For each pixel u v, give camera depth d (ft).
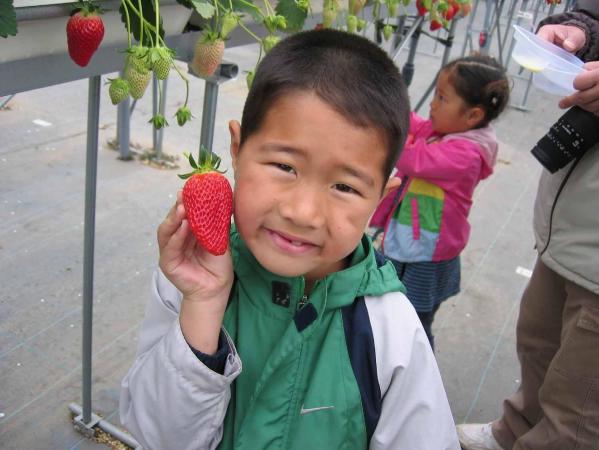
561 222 5.13
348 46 2.83
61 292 8.84
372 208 2.81
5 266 9.21
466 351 8.77
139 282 9.35
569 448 5.06
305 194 2.62
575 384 4.96
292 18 4.90
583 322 4.89
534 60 4.91
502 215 13.24
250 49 23.03
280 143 2.60
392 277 3.39
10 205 10.81
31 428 6.59
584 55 5.64
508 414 6.48
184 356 2.87
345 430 3.22
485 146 7.00
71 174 12.19
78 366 7.54
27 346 7.74
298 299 3.22
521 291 10.49
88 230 5.34
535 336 6.05
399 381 3.17
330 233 2.69
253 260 3.25
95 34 3.16
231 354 2.97
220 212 2.72
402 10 8.77
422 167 6.81
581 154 4.83
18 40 3.14
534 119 19.80
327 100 2.55
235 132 3.08
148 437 3.10
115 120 14.97
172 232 2.80
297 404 3.23
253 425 3.23
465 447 6.85
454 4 8.61
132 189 12.01
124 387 3.34
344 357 3.19
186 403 2.92
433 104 7.16
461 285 10.37
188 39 4.44
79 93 16.44
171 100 16.85
